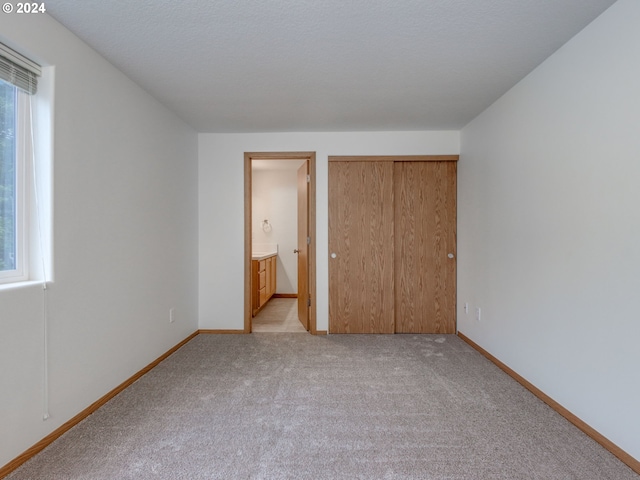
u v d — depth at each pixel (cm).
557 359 209
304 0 163
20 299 157
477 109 308
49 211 174
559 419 200
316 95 277
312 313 376
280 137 377
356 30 188
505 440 179
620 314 165
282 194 623
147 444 173
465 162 355
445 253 378
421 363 288
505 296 271
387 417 201
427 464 159
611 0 164
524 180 246
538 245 229
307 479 149
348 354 310
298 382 250
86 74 201
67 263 186
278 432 185
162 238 295
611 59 170
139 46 204
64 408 184
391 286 374
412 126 358
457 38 196
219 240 380
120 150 234
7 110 164
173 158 316
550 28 188
